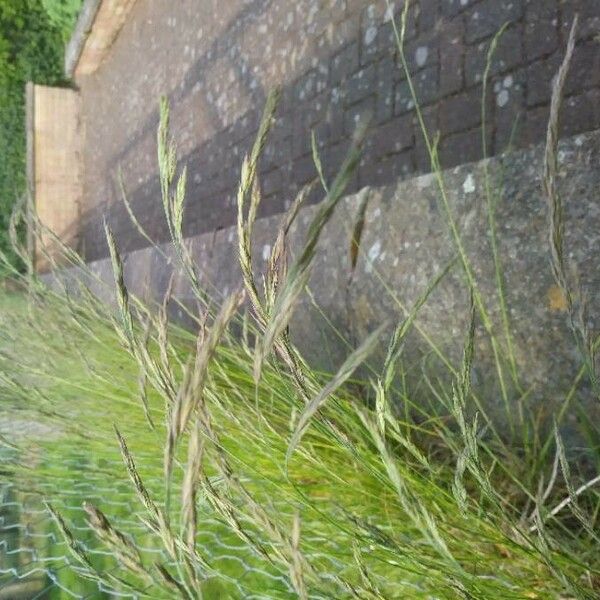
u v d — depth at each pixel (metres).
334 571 1.40
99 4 5.91
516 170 1.87
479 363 1.95
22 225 7.38
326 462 1.57
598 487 1.55
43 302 2.29
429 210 2.15
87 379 2.16
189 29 4.71
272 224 3.10
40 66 7.77
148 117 5.56
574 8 1.95
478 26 2.28
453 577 1.13
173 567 1.69
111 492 1.89
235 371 2.10
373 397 2.26
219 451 0.93
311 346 2.67
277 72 3.53
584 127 1.90
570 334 1.72
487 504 1.62
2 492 2.00
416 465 1.68
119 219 6.30
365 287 2.39
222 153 4.16
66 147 7.53
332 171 3.06
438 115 2.46
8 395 2.00
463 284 2.00
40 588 1.79
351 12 2.93
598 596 1.17
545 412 1.78
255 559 1.62
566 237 1.73
